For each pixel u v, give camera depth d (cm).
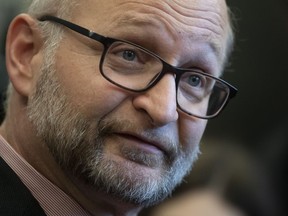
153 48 187
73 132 187
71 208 200
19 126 206
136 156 187
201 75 201
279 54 396
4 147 203
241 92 352
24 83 203
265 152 267
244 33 411
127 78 186
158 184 192
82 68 188
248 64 386
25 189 187
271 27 413
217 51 203
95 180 187
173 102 185
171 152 196
